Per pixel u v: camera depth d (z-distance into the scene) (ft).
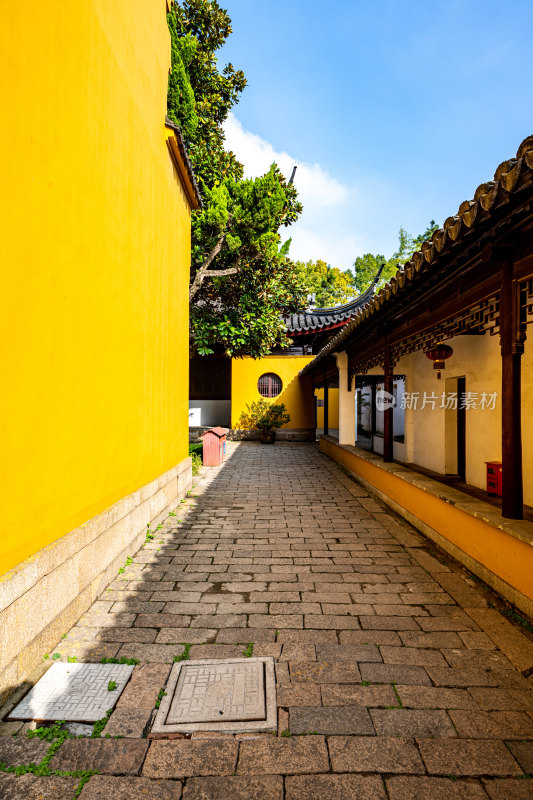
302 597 11.40
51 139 8.90
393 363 21.33
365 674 8.18
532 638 9.32
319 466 33.96
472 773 6.05
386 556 14.40
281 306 38.52
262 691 7.71
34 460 8.36
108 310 12.34
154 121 17.24
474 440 18.56
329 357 34.06
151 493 16.94
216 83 34.53
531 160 6.62
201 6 31.81
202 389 58.85
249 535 16.79
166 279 19.60
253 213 30.30
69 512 9.95
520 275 10.25
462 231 9.68
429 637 9.42
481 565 12.23
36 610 8.29
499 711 7.24
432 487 15.67
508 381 10.91
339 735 6.72
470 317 13.03
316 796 5.72
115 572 12.73
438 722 6.98
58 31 9.16
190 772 6.10
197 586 12.12
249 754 6.39
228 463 35.60
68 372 9.82
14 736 6.71
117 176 12.98
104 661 8.56
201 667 8.38
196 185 23.76
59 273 9.33
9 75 7.39
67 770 6.12
